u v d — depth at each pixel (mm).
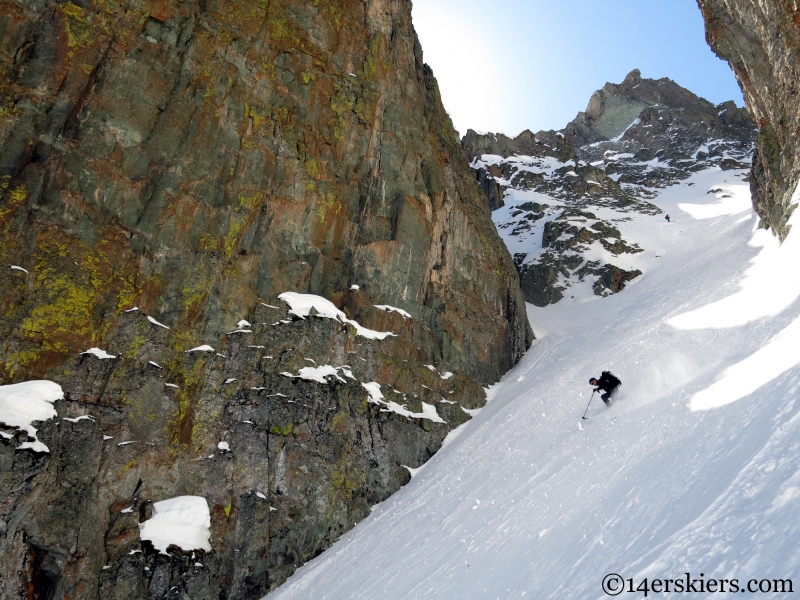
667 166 79688
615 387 18156
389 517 21031
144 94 24250
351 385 24078
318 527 21203
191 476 20547
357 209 28406
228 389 22125
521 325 34844
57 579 16781
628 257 46906
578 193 65188
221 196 24797
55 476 17672
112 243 21906
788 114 27078
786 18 24438
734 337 18375
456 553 14102
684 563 6410
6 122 21234
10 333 19141
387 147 30500
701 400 12656
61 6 23203
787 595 4824
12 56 22016
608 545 8695
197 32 26391
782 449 7227
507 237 56156
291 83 28562
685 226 52750
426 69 41000
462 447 23969
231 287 23781
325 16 30984
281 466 21391
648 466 10891
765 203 33031
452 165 36438
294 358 23266
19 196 20609
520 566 10492
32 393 18453
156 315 22094
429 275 30547
